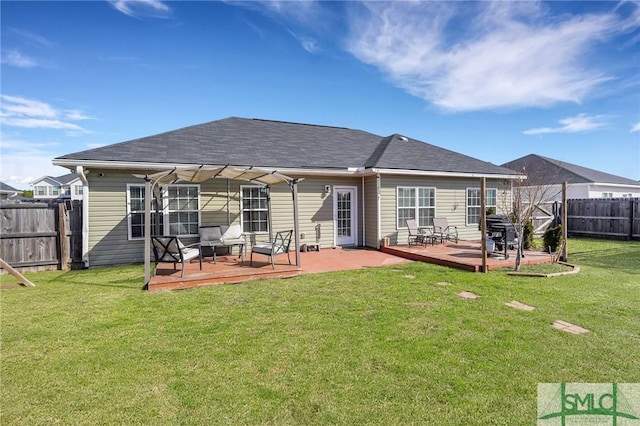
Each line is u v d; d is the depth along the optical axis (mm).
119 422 2658
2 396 3012
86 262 9047
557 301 5613
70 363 3613
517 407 2807
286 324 4719
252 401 2912
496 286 6680
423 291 6395
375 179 11906
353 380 3229
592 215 15312
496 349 3838
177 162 9438
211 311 5324
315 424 2609
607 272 7895
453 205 13258
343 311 5254
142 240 9703
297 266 8070
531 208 8516
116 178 9406
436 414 2719
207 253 10195
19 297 6168
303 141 13242
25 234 8625
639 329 4391
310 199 11883
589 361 3549
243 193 10859
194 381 3244
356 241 12750
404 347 3918
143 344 4082
